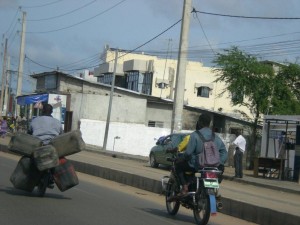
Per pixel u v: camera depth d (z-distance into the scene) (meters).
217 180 9.16
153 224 9.48
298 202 14.29
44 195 11.77
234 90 33.62
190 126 44.50
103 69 64.06
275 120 23.80
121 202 12.20
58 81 47.97
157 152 23.83
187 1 22.94
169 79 60.22
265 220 10.88
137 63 60.03
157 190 14.93
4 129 40.91
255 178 21.48
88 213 9.95
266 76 33.84
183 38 22.98
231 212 12.02
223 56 34.44
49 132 11.20
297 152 21.80
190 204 9.62
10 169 17.44
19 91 47.62
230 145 28.72
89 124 40.09
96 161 22.78
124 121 44.59
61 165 11.08
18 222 8.54
